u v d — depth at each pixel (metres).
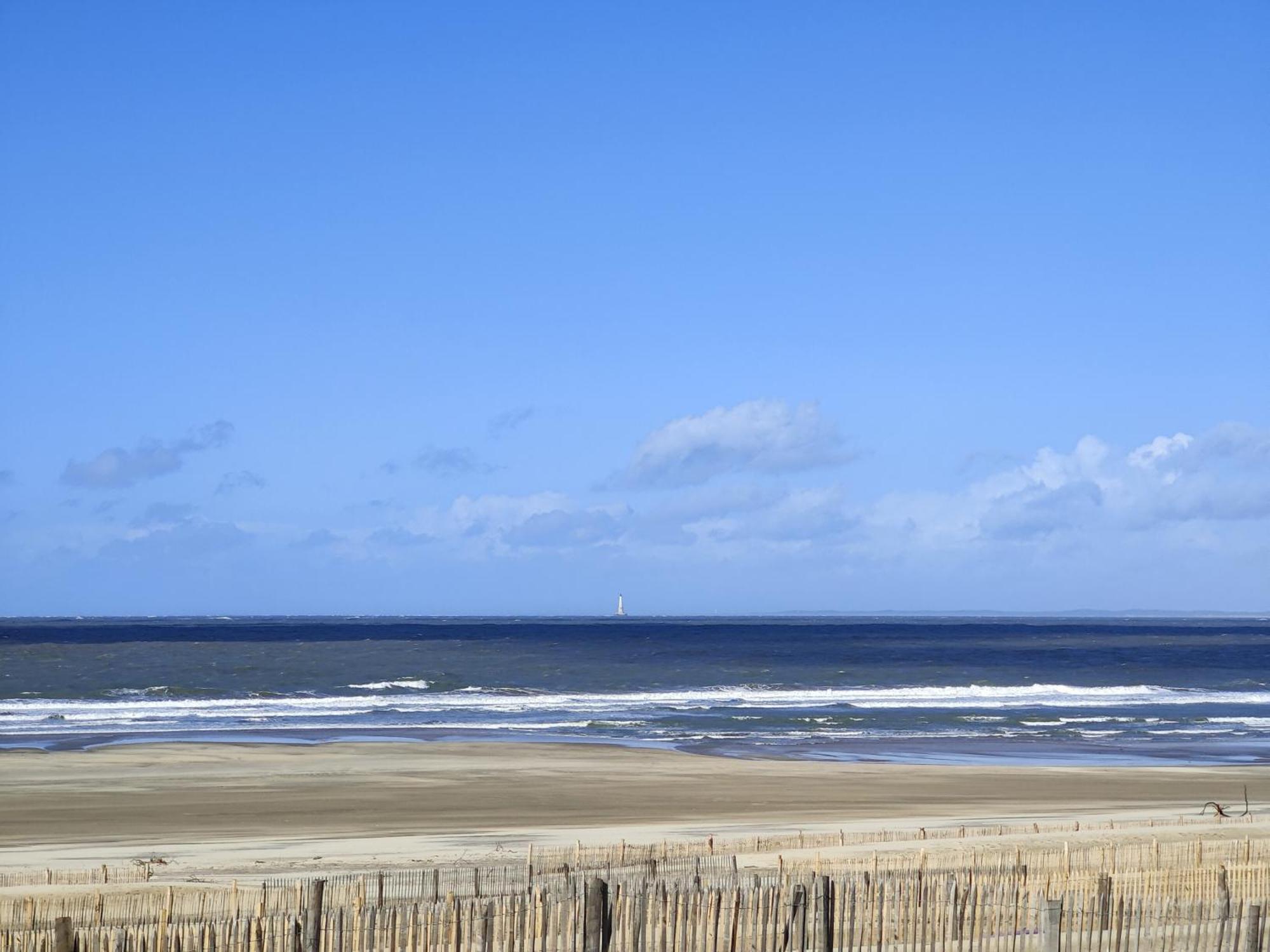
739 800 40.47
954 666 134.25
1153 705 88.06
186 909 20.52
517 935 16.70
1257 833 31.48
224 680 100.81
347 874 24.92
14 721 68.50
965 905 17.38
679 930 16.31
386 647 157.88
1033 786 44.53
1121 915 16.59
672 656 145.62
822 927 16.38
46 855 28.66
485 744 56.97
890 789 43.47
